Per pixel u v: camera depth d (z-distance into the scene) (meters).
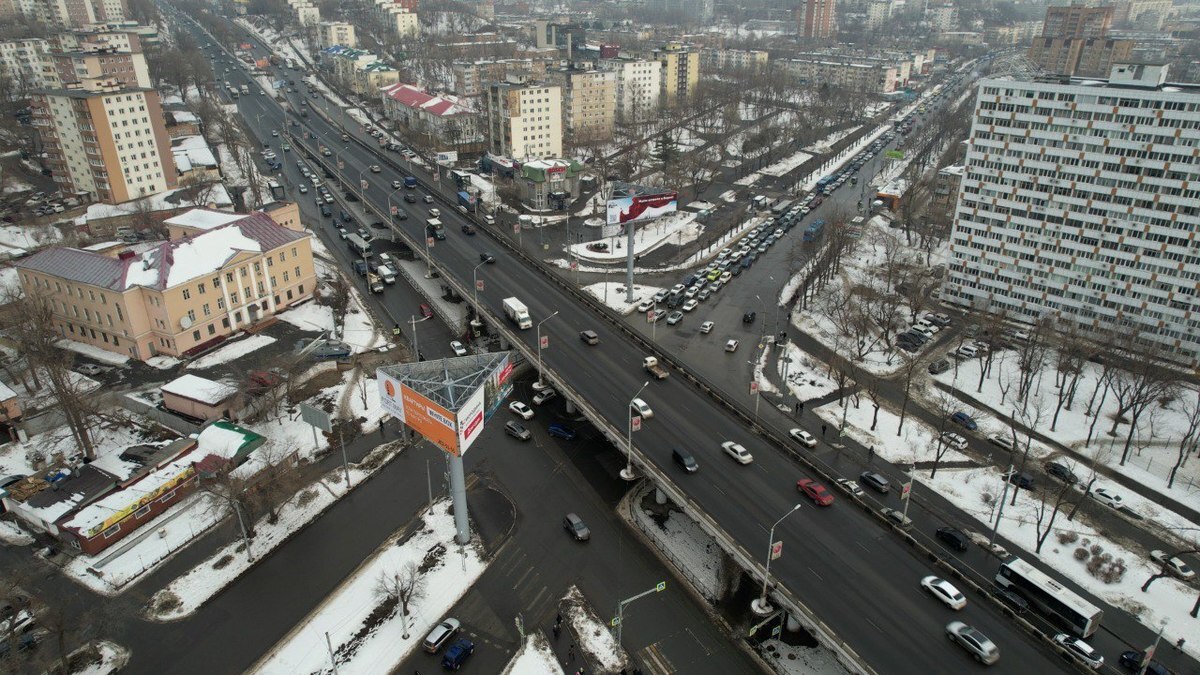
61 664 77.00
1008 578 84.12
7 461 110.94
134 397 124.81
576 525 99.00
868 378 137.75
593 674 79.12
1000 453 116.75
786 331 155.50
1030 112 145.50
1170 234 135.62
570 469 113.12
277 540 98.56
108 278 135.00
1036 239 152.38
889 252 190.50
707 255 195.75
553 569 93.69
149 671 79.44
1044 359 140.50
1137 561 94.31
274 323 153.50
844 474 108.31
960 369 141.88
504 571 93.38
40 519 97.69
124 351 139.50
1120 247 142.25
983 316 155.50
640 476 110.25
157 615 86.75
